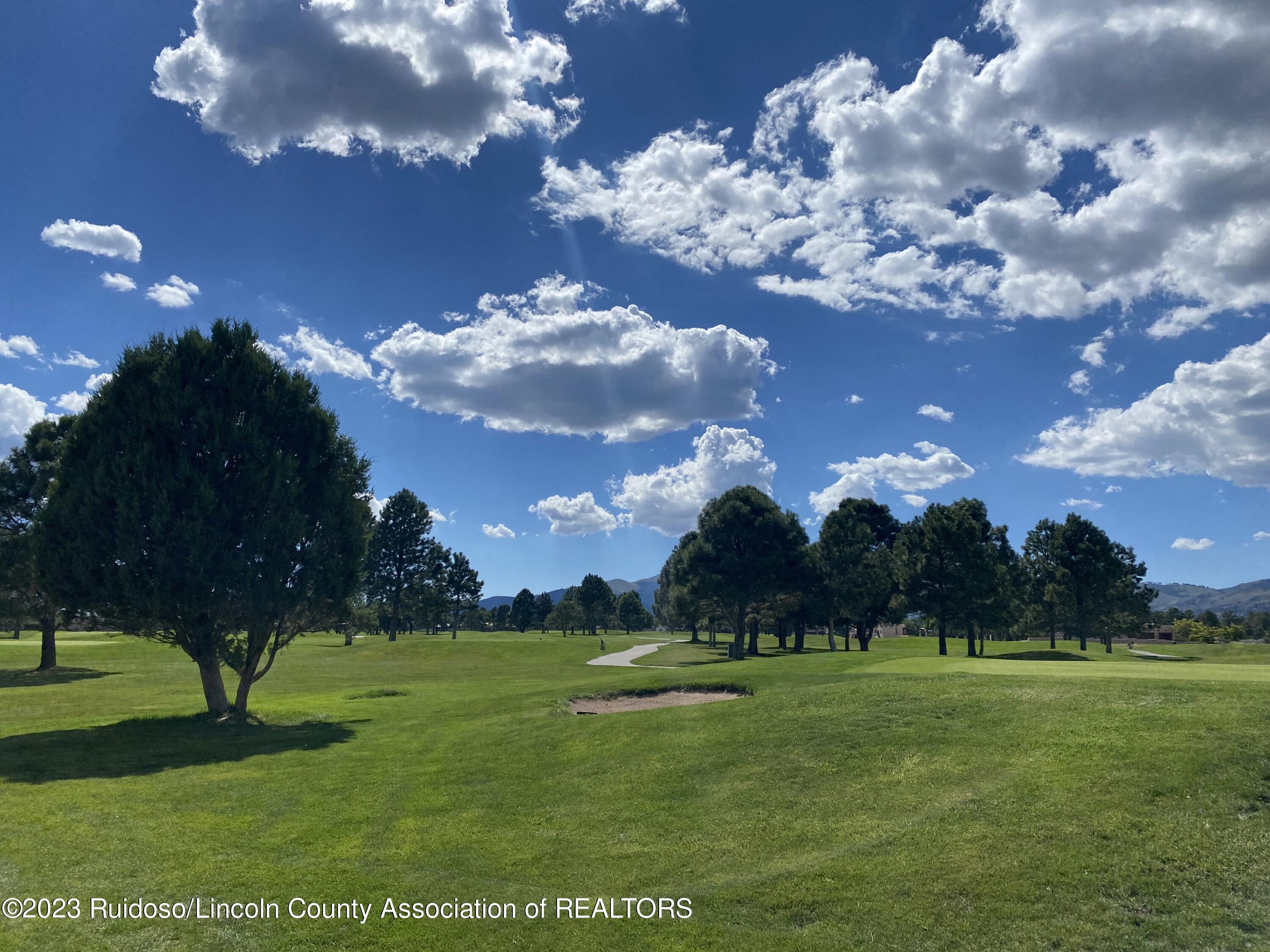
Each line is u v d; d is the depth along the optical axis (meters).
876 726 13.73
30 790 12.95
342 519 22.50
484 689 31.41
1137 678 15.36
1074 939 7.17
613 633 142.12
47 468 34.62
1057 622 60.22
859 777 11.75
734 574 53.22
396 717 22.03
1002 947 7.17
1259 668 19.14
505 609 151.62
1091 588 56.78
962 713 13.76
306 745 17.50
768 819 10.71
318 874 9.43
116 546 19.14
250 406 21.22
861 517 68.56
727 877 9.05
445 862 9.85
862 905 8.08
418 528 82.00
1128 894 7.77
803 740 13.61
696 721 16.00
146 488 19.09
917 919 7.73
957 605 49.16
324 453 22.62
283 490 20.73
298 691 33.16
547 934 7.84
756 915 8.12
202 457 20.09
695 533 85.56
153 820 11.43
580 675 42.09
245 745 17.53
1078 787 10.00
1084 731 11.91
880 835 9.62
